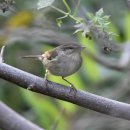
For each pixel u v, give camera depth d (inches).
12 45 502.6
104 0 515.8
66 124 478.6
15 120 370.9
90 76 508.7
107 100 290.5
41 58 380.5
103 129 531.2
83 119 528.1
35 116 506.0
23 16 468.4
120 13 517.0
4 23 469.4
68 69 369.7
